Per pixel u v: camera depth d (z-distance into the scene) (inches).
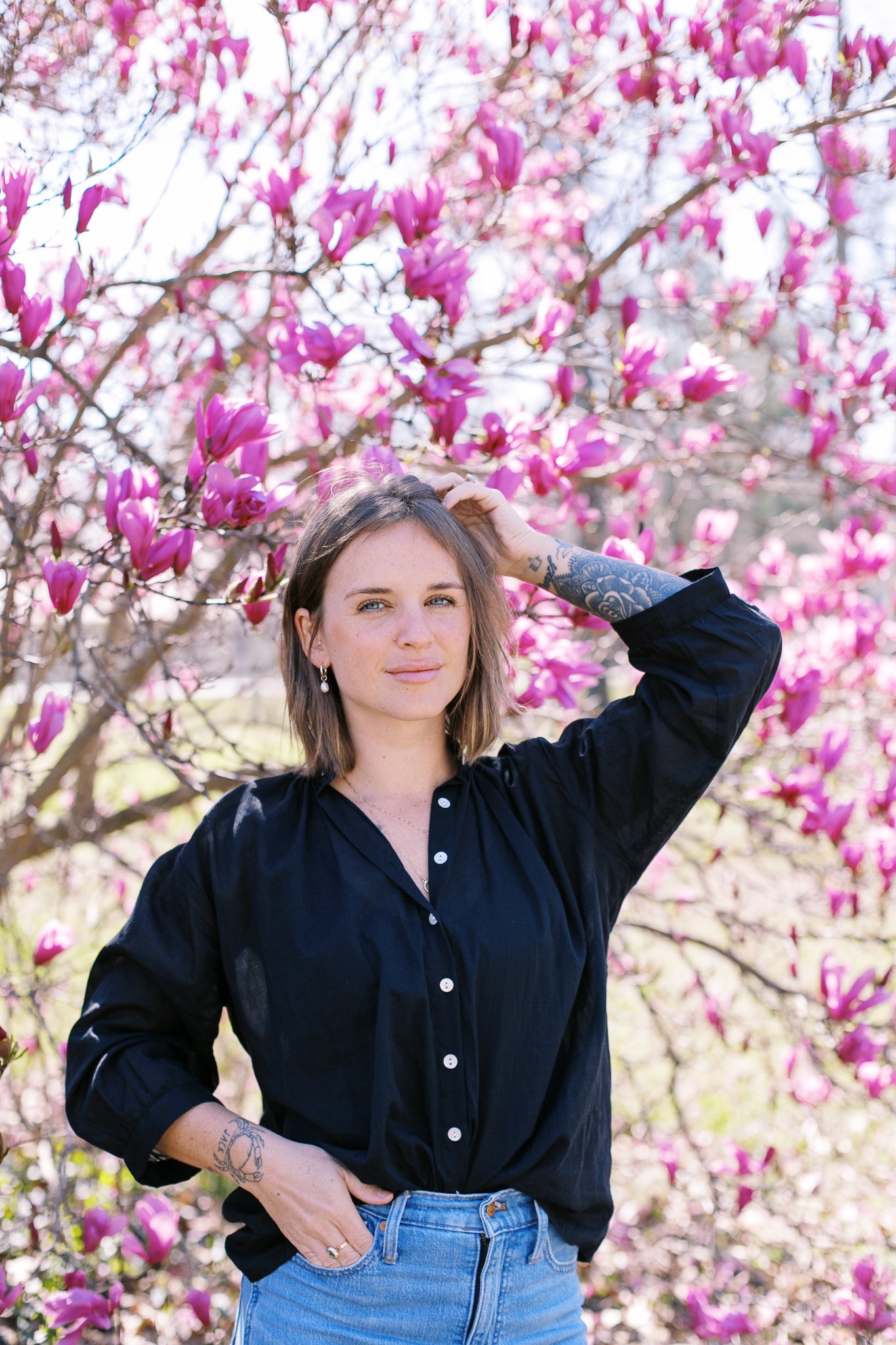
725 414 137.6
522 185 124.5
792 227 141.1
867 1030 116.3
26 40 110.3
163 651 118.3
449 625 62.6
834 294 138.2
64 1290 94.5
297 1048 58.9
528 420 94.2
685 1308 123.9
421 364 92.8
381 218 120.0
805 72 112.4
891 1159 147.1
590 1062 60.7
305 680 66.3
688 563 152.1
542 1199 59.1
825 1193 140.3
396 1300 56.7
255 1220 61.1
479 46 144.3
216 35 119.0
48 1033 115.0
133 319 127.7
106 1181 134.0
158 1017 62.3
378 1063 56.6
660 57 124.6
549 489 95.6
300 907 59.9
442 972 58.1
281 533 98.0
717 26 119.8
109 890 159.9
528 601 95.0
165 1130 58.1
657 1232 135.3
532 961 59.4
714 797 126.2
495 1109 58.0
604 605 67.7
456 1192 57.6
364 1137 57.8
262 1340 59.1
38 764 165.6
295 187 118.0
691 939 131.2
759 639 64.0
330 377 96.9
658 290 155.9
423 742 65.0
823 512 161.9
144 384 140.4
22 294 84.6
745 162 112.7
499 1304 57.0
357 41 125.9
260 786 65.2
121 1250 121.0
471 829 63.4
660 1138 140.1
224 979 64.1
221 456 82.2
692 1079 164.1
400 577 61.8
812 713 117.3
